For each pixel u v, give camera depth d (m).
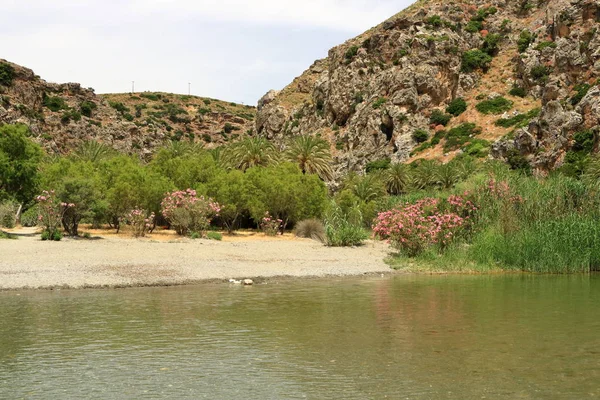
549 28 110.00
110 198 39.09
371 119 112.00
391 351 11.10
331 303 16.78
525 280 23.17
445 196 34.19
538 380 9.22
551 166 76.69
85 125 118.31
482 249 28.06
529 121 90.44
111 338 12.07
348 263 28.06
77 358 10.48
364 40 129.12
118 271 22.12
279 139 139.25
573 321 14.08
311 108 136.00
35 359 10.41
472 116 102.81
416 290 19.84
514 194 31.14
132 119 173.88
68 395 8.47
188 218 38.47
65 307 15.66
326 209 46.41
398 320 14.20
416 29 120.12
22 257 24.30
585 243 27.00
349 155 111.56
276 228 44.91
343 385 8.95
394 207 38.38
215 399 8.31
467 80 110.50
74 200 33.69
